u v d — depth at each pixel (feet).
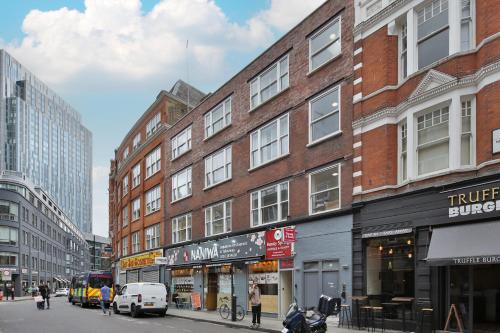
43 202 311.06
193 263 100.78
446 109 47.52
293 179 71.10
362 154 57.88
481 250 41.16
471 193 43.80
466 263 41.91
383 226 53.42
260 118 81.51
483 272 44.91
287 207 72.38
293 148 71.72
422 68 50.08
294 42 73.87
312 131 68.18
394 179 53.62
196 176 105.60
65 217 412.16
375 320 53.31
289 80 74.23
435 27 49.67
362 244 56.54
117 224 186.50
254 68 84.74
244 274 81.46
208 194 98.99
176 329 60.23
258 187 80.18
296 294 66.95
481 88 44.14
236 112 90.22
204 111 103.81
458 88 45.75
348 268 57.77
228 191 90.68
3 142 593.01
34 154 643.45
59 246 376.48
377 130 55.88
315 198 66.28
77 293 130.72
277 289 71.77
